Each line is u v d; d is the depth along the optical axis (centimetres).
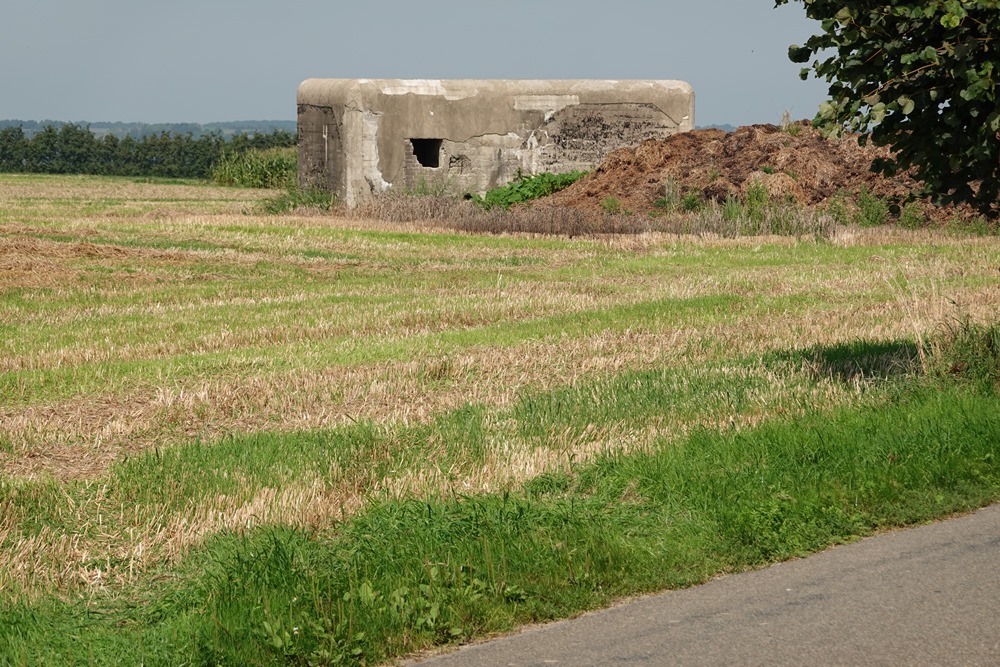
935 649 1037
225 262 4056
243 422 1967
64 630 1101
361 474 1575
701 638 1072
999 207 1878
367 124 6312
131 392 2194
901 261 3994
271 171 9031
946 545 1312
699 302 3156
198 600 1142
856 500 1424
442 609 1117
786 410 1847
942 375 1947
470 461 1636
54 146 12100
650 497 1455
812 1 1792
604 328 2792
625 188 5894
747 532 1320
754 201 5150
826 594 1174
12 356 2489
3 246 4069
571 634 1093
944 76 1727
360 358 2458
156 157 12388
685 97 6900
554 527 1316
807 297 3247
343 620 1073
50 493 1528
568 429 1777
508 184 6388
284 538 1285
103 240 4509
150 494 1509
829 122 1806
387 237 4781
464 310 3095
